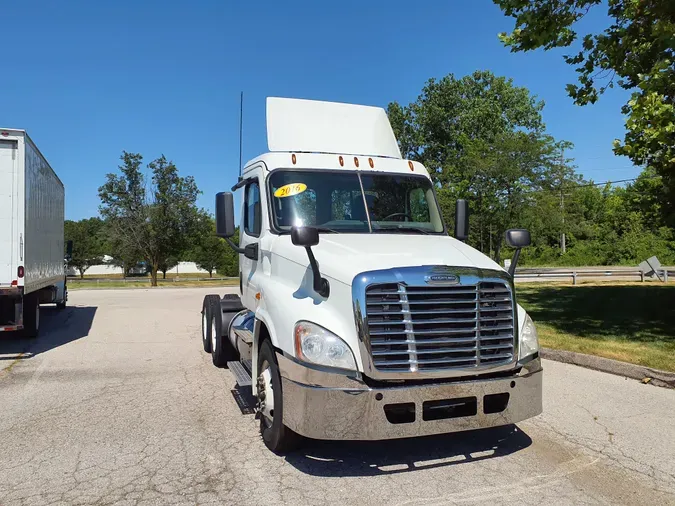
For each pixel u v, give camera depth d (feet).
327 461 14.74
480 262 14.76
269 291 15.94
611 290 60.23
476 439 16.43
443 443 16.11
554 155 97.66
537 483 13.47
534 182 95.81
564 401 20.15
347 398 12.62
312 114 20.75
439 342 13.17
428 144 139.44
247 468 14.26
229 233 18.35
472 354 13.53
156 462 14.67
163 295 75.00
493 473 14.02
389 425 12.73
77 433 16.93
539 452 15.44
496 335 13.85
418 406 12.86
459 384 13.17
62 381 23.54
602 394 21.04
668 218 36.45
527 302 48.98
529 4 28.96
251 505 12.26
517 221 95.81
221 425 17.70
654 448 15.71
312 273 14.49
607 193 183.42
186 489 13.05
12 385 22.82
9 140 29.22
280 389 14.40
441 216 19.35
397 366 12.92
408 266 13.56
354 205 18.28
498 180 96.43
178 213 112.06
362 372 12.89
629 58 29.32
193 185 115.65
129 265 130.72
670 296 51.26
